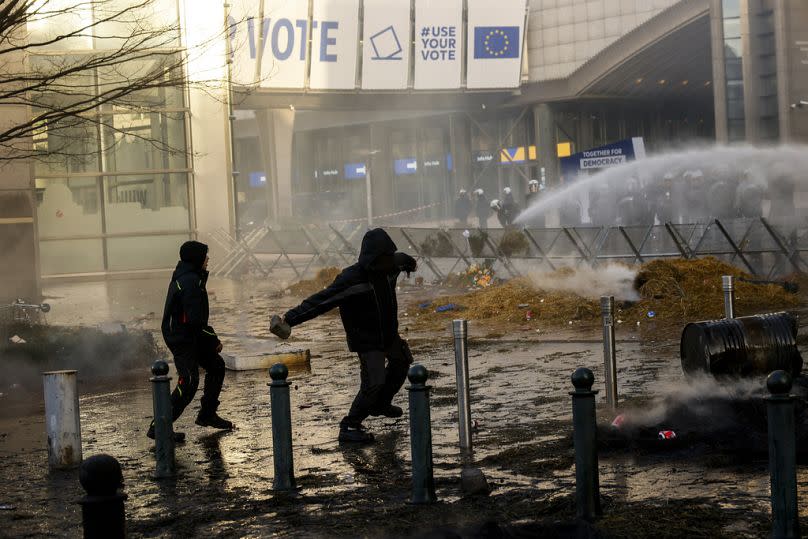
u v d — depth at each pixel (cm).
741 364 862
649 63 5600
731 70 4881
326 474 772
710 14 4900
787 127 4644
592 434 610
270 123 5416
